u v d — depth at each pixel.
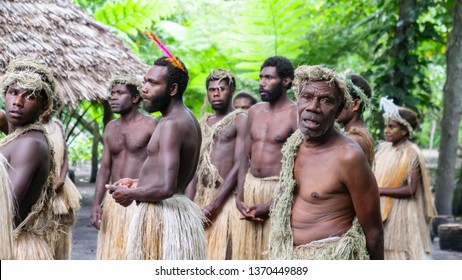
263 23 8.81
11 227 2.28
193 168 3.52
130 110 4.62
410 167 4.77
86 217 9.20
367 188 2.58
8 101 2.92
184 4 10.81
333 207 2.62
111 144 4.64
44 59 6.67
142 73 7.64
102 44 7.58
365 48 9.80
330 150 2.63
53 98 3.05
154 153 3.41
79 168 16.48
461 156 11.02
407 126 4.82
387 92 8.34
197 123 3.54
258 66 8.96
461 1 8.49
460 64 8.60
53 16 7.34
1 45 6.45
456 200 9.72
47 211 3.05
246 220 4.24
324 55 9.46
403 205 4.79
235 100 5.21
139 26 10.33
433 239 7.62
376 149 5.09
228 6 9.78
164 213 3.39
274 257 2.71
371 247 2.64
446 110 8.68
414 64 8.41
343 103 2.64
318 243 2.62
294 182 2.70
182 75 3.44
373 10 9.98
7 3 6.97
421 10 8.37
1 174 2.26
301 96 2.62
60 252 5.04
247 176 4.25
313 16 10.14
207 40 9.26
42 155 2.91
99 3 11.27
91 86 6.85
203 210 4.47
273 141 4.11
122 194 3.35
